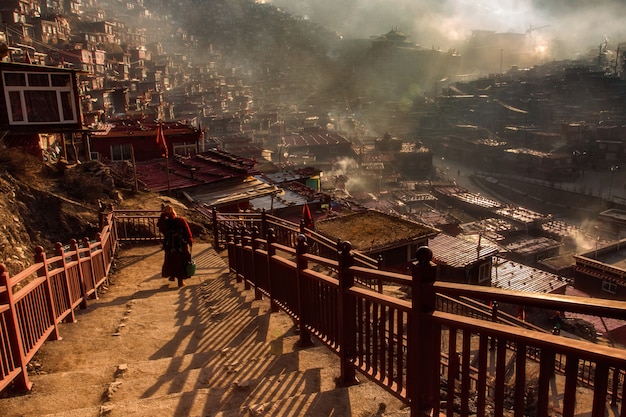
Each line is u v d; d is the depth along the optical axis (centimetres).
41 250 735
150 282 1188
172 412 496
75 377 620
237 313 873
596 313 254
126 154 3575
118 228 1656
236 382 540
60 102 2611
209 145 9281
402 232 2091
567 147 11812
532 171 10962
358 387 509
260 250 929
